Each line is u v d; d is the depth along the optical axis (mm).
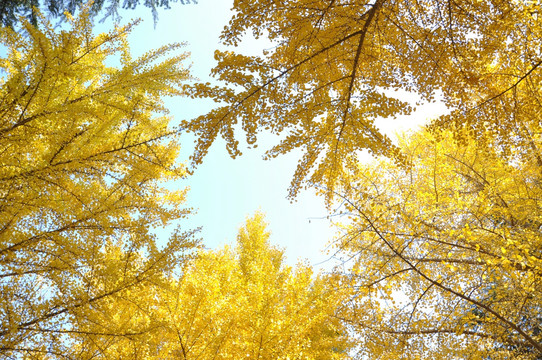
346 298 4148
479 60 3578
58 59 2559
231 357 3742
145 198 3404
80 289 2803
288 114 3596
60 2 4430
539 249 3500
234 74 3361
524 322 3877
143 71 3109
